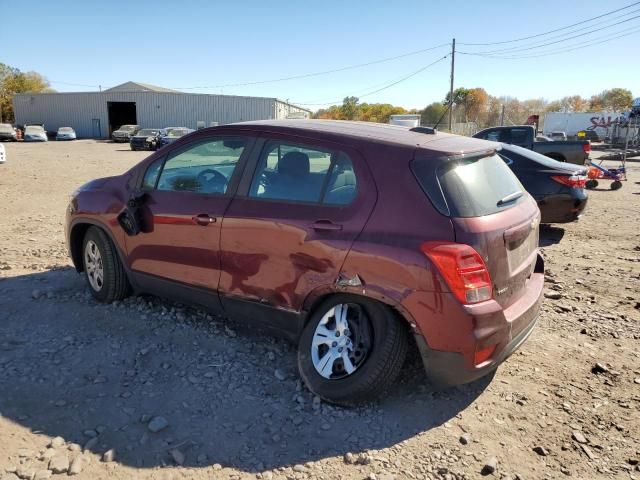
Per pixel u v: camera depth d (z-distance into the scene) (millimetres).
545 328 4797
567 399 3633
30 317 4648
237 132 4078
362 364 3328
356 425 3266
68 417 3236
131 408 3354
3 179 15758
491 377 3891
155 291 4570
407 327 3311
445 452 3055
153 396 3494
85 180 16438
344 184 3480
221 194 4023
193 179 4254
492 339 3156
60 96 64062
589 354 4301
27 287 5387
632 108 32781
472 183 3365
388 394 3605
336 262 3359
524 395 3666
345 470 2883
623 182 17594
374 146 3457
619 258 7375
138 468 2840
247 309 3904
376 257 3223
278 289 3676
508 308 3402
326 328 3510
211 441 3078
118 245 4691
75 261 5270
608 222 10062
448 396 3617
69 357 3957
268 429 3205
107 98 62750
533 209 3879
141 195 4488
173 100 61438
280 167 3793
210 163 4184
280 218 3629
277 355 4078
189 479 2777
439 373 3219
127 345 4160
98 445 2996
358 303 3389
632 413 3484
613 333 4711
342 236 3363
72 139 55344
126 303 4945
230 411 3365
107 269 4828
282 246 3607
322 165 3605
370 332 3340
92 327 4469
